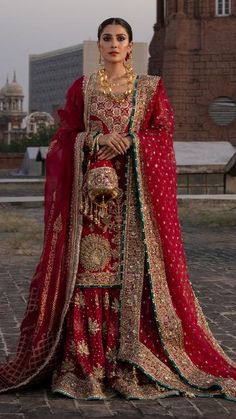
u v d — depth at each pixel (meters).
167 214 4.63
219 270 10.81
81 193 4.58
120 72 4.75
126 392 4.40
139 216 4.61
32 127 109.88
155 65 43.94
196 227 17.88
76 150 4.59
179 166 28.69
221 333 6.60
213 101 40.38
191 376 4.56
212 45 40.22
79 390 4.44
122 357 4.49
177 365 4.56
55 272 4.54
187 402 4.36
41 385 4.68
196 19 40.41
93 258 4.57
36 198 24.72
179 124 40.28
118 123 4.67
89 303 4.54
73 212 4.61
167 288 4.63
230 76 40.28
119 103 4.68
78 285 4.54
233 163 27.03
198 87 40.44
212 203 24.00
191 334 4.67
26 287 9.09
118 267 4.61
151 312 4.59
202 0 40.34
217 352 4.77
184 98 40.38
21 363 4.59
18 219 18.44
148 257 4.57
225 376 4.59
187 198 23.88
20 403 4.33
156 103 4.71
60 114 4.84
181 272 4.68
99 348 4.50
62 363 4.52
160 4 43.81
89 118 4.71
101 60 4.77
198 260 11.96
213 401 4.39
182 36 40.19
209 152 31.22
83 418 4.07
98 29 4.77
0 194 30.06
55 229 4.60
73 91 4.80
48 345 4.51
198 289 9.08
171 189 4.66
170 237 4.63
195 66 40.47
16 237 14.46
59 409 4.22
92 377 4.43
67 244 4.59
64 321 4.55
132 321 4.54
